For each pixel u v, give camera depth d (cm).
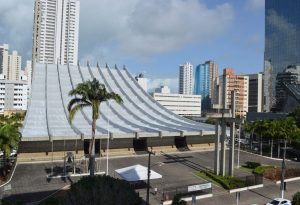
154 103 10050
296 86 14812
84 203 2748
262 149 8925
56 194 4559
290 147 8800
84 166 6153
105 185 2858
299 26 18162
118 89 10100
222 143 5747
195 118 19275
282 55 19175
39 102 8581
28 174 5584
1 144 5081
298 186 5566
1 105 18062
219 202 4609
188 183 5322
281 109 15762
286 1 19038
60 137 6662
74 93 4694
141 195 4628
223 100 5659
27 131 6881
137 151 7794
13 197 4412
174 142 8275
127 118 8850
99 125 7894
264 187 5428
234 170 6400
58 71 10100
